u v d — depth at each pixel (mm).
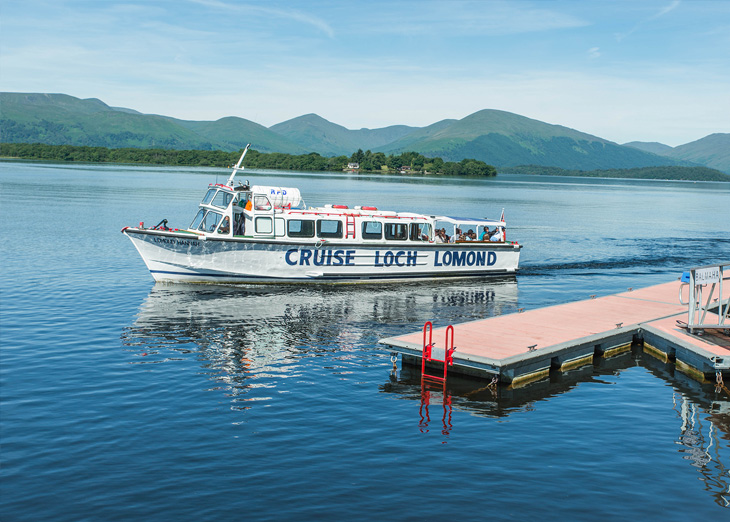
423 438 14203
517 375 18016
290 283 31156
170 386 17141
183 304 26812
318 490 11781
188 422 14758
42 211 63281
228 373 18328
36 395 16250
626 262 41469
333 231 31344
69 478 12086
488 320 22922
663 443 14266
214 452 13242
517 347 19125
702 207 115375
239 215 30594
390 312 26641
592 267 39469
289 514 10961
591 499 11688
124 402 15922
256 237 30109
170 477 12172
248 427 14570
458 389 17547
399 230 32594
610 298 27328
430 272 33562
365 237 31844
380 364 19609
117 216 60156
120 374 18000
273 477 12242
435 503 11406
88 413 15180
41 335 21734
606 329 21672
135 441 13703
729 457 13609
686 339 20031
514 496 11727
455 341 19719
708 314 23891
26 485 11805
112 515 10875
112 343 21047
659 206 114562
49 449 13250
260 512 11016
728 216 90750
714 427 15273
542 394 17391
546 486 12133
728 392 17844
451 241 34750
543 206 101812
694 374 19266
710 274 20453
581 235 57594
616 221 75188
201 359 19594
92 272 33062
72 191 95562
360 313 26281
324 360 19859
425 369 19312
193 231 30219
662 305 25922
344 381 17938
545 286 33375
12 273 32094
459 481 12242
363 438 14125
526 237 55250
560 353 19219
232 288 30188
